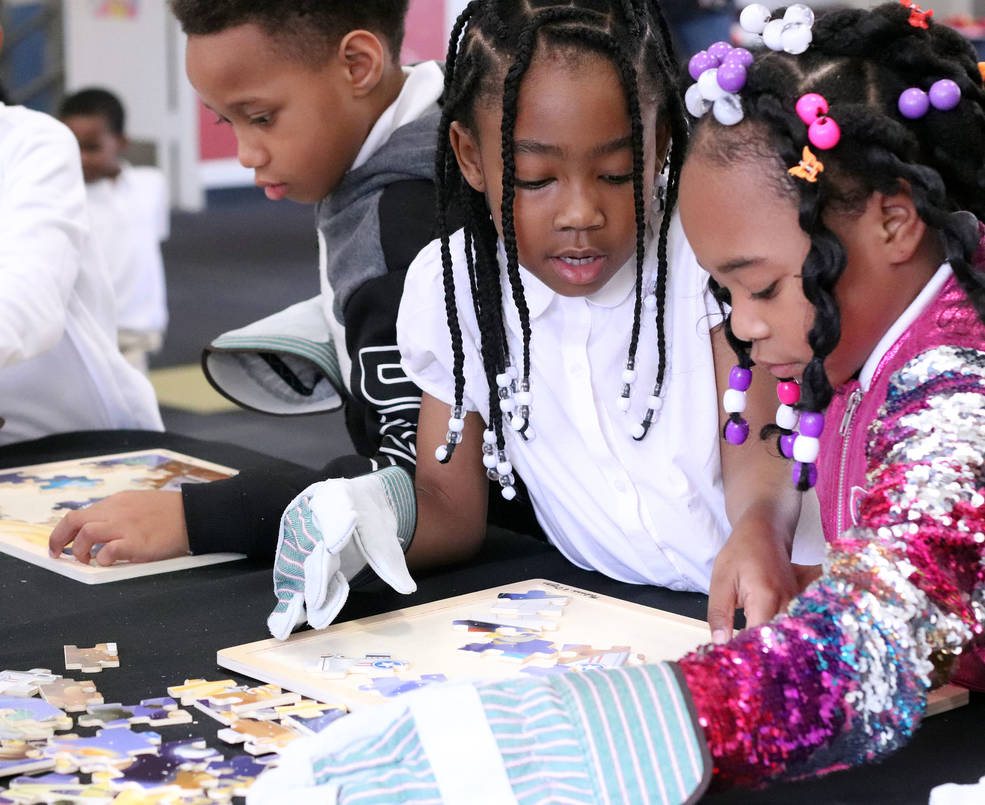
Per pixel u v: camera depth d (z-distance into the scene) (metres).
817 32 0.86
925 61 0.85
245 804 0.73
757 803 0.76
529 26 1.02
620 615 1.06
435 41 7.96
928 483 0.75
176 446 1.67
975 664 0.88
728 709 0.70
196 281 6.05
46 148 1.70
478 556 1.26
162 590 1.15
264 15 1.34
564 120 1.01
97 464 1.55
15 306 1.56
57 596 1.14
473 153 1.12
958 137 0.85
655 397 1.16
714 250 0.85
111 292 1.85
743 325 0.86
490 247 1.17
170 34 8.08
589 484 1.19
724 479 1.18
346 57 1.39
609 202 1.05
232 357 1.58
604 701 0.70
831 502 1.00
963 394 0.78
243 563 1.23
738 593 1.01
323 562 0.99
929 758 0.82
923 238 0.86
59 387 1.78
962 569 0.74
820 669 0.71
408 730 0.71
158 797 0.75
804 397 0.87
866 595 0.73
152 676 0.95
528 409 1.15
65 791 0.75
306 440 3.53
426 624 1.04
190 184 8.36
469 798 0.68
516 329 1.19
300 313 1.60
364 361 1.36
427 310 1.21
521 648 0.98
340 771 0.70
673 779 0.68
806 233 0.82
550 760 0.69
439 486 1.22
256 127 1.40
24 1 8.14
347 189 1.45
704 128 0.86
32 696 0.90
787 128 0.81
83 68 8.25
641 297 1.14
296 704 0.88
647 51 1.07
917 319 0.87
